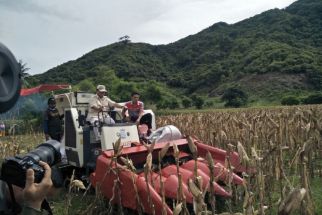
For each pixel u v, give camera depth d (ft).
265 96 269.85
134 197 16.51
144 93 170.40
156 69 372.79
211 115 51.47
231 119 36.42
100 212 18.85
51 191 6.33
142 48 416.87
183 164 20.83
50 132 31.27
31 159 6.36
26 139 53.88
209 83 339.77
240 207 19.42
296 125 32.09
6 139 49.39
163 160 22.15
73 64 344.28
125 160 16.62
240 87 265.95
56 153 7.63
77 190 24.04
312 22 431.02
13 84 4.92
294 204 7.83
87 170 24.00
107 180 18.34
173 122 45.88
